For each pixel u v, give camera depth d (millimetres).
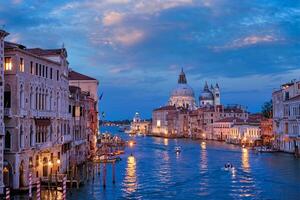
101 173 78375
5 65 51625
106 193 58344
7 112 50719
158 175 77188
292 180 68938
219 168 86625
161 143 192750
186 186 65312
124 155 121250
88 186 62500
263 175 74875
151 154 125562
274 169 82312
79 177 66438
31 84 55250
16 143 51125
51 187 55312
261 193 59031
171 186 65188
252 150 132875
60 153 65750
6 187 49281
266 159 101438
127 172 81000
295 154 106688
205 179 72188
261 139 154250
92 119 103938
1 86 48719
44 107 59812
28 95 54312
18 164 51406
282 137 119500
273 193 58875
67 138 69125
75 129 78938
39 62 57844
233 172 79938
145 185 65812
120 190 60750
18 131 51312
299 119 107438
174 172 81438
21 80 52281
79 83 114188
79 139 82438
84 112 87688
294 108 111188
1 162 48344
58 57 64812
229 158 107500
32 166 55125
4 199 47000
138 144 183750
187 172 81375
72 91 78500
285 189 61594
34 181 55344
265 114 183250
